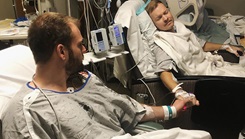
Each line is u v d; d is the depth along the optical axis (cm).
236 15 358
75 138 98
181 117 179
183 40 204
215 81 156
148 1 229
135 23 203
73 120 98
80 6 255
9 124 91
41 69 101
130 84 210
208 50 247
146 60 197
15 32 230
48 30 95
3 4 304
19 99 95
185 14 256
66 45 100
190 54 200
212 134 171
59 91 104
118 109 122
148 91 180
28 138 87
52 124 93
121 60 221
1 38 220
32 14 274
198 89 162
